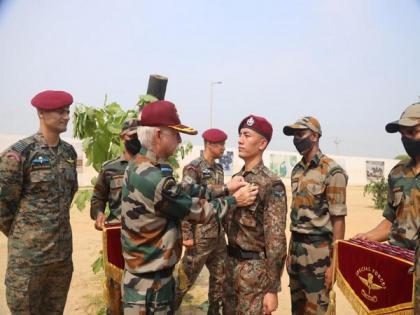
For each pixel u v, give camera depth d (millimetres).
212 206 2406
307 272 3312
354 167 36969
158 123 2346
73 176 3424
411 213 2809
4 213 3059
